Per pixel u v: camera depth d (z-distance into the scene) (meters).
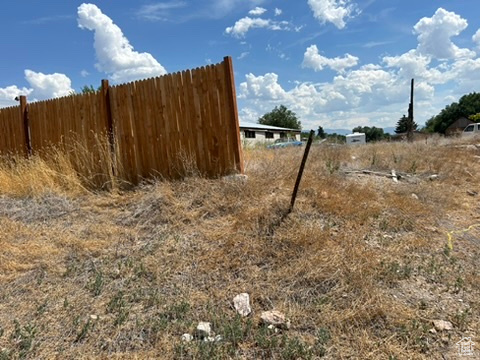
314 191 3.91
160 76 4.68
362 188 4.29
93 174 5.10
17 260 3.00
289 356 1.82
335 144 9.44
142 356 1.87
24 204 4.40
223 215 3.58
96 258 3.03
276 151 7.66
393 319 2.05
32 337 2.04
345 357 1.80
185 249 3.04
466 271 2.60
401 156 6.91
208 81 4.34
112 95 5.09
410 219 3.49
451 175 5.49
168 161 4.73
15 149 6.45
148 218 3.71
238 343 1.94
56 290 2.58
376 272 2.52
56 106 5.70
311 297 2.30
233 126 4.25
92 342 2.00
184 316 2.21
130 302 2.38
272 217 3.29
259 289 2.44
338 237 3.02
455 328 1.98
